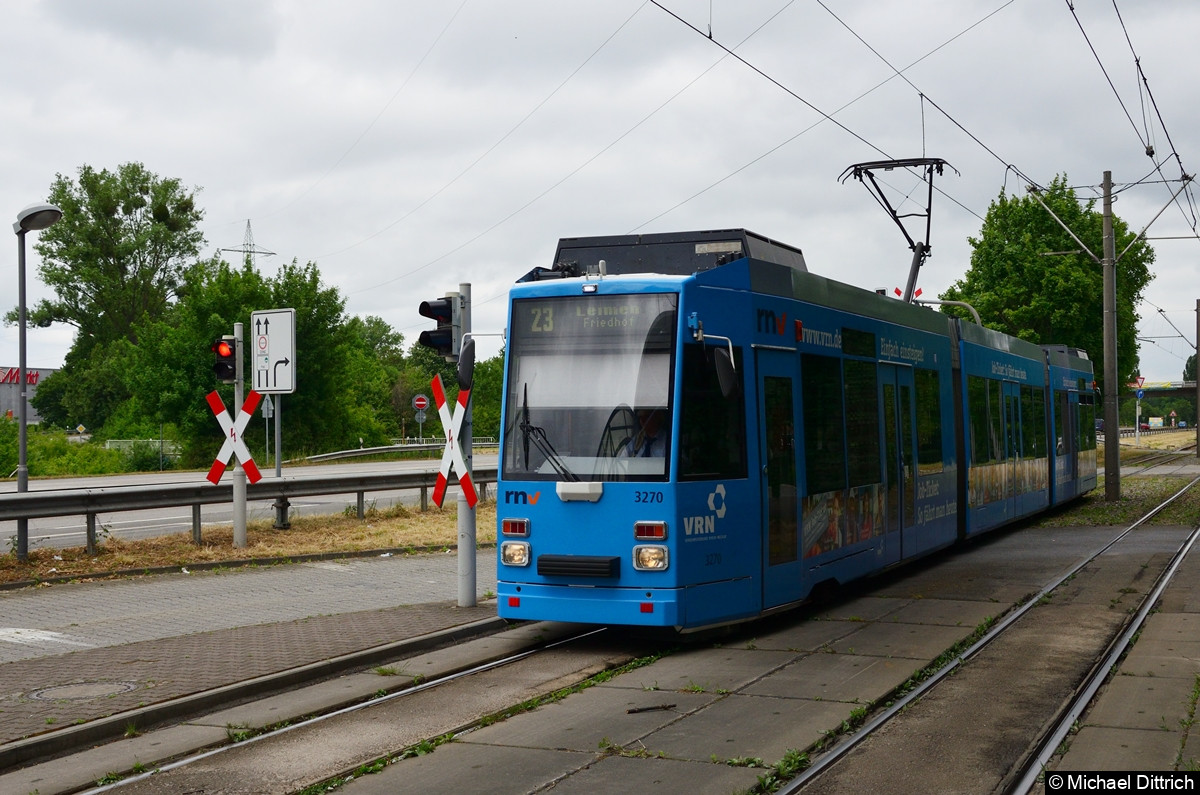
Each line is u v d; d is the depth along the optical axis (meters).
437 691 8.27
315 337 50.28
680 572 9.39
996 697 7.79
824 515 11.59
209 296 48.16
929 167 20.83
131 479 33.25
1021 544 18.34
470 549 11.63
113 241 74.50
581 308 9.97
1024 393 21.20
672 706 7.66
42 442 50.44
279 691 8.21
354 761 6.45
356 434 53.44
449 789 5.89
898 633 10.31
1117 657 9.03
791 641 10.06
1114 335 27.88
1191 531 19.70
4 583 12.73
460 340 12.02
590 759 6.40
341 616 11.01
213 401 15.97
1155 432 122.38
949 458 16.06
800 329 11.36
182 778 6.18
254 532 17.20
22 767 6.41
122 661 8.80
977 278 50.84
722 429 9.98
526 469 9.89
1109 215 28.19
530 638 10.28
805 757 6.29
